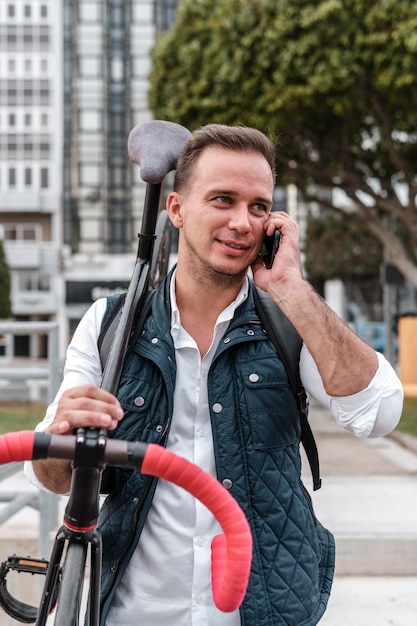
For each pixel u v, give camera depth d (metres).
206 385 1.26
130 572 1.24
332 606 2.95
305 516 1.26
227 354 1.26
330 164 11.12
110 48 32.56
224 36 9.62
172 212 1.31
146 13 32.56
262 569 1.18
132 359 1.27
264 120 9.48
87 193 32.50
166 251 1.78
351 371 1.19
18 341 32.88
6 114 32.91
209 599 1.21
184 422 1.26
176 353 1.27
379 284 26.78
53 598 1.10
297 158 11.23
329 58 8.84
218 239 1.22
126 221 32.62
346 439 6.73
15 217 32.97
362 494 4.32
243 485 1.21
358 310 32.38
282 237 1.28
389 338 12.38
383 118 9.91
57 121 32.59
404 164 10.38
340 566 3.33
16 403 10.36
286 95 9.09
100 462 0.93
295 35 9.11
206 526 1.22
